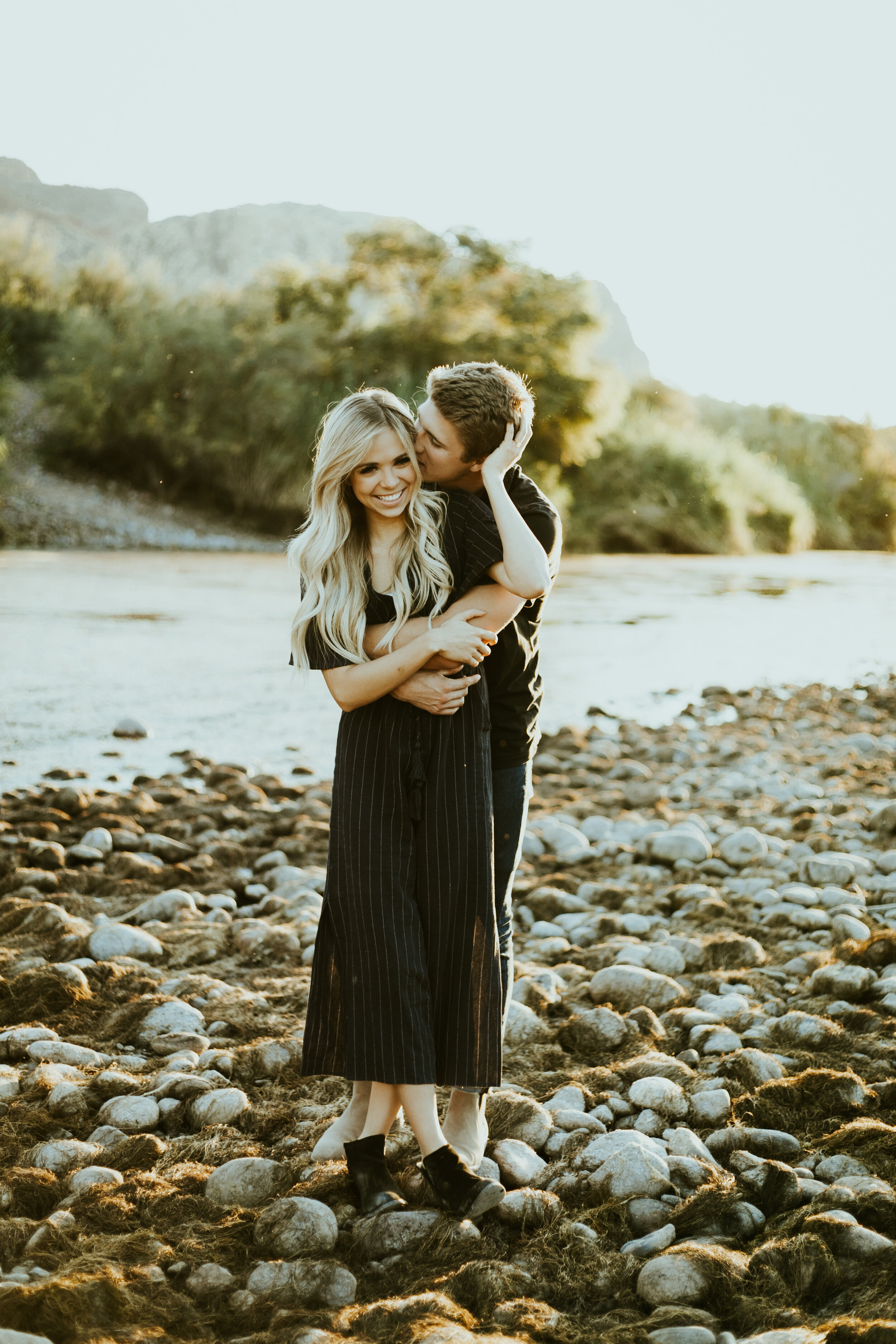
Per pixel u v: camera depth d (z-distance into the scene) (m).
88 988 3.16
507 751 2.44
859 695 10.50
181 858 4.67
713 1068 2.74
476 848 2.21
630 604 17.34
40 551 20.62
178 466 25.47
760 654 12.77
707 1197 2.09
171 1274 1.89
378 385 26.09
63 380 25.14
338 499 2.20
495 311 27.88
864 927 3.77
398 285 28.45
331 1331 1.72
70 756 6.48
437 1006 2.23
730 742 7.69
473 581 2.25
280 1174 2.20
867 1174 2.22
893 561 36.56
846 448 54.03
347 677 2.18
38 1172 2.16
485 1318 1.80
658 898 4.19
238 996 3.15
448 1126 2.31
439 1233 2.02
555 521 2.41
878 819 5.22
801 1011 3.09
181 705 8.08
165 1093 2.55
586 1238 2.02
